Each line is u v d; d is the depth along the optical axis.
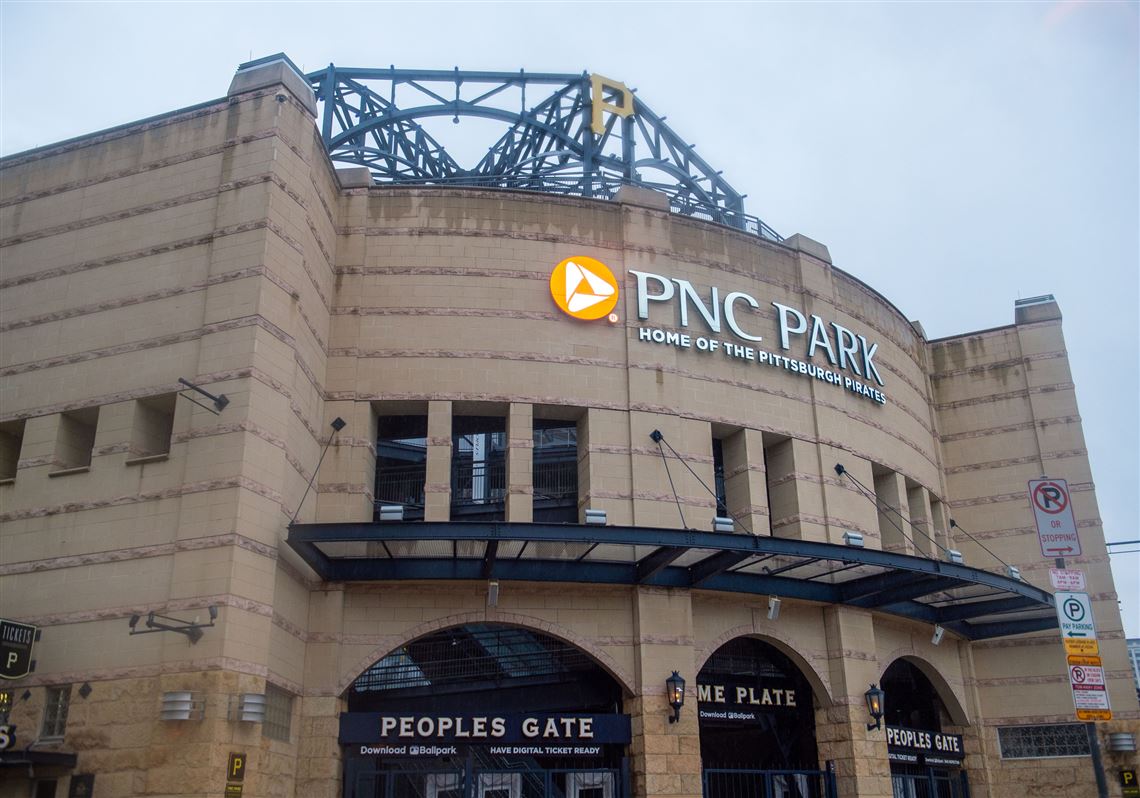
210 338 23.52
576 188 37.72
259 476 22.55
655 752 24.67
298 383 25.06
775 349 31.33
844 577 28.47
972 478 37.88
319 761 23.59
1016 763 32.97
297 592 24.16
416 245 28.98
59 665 21.70
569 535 23.00
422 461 29.27
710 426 29.19
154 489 22.58
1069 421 37.12
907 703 34.34
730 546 23.86
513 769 24.66
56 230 26.44
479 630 28.67
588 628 25.89
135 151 26.47
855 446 32.19
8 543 23.39
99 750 20.62
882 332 35.91
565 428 29.67
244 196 24.69
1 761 19.83
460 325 28.25
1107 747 32.50
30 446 24.28
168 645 20.89
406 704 28.11
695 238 31.31
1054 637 33.75
